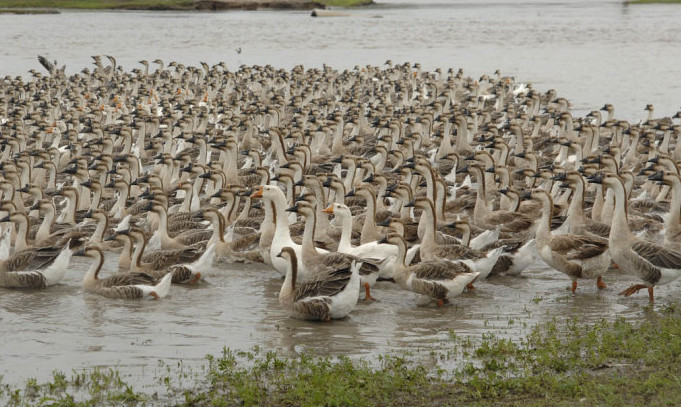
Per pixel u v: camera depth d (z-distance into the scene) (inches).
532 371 636.7
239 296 879.7
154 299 864.9
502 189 1111.0
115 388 622.2
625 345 679.7
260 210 1198.3
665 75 2952.8
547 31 4808.1
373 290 903.1
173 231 1096.8
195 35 4495.6
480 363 662.5
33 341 733.9
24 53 3619.6
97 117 1991.9
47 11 5989.2
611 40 4252.0
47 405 590.9
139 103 2170.3
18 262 903.1
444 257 888.9
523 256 929.5
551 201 896.3
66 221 1149.1
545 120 2027.6
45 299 866.8
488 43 4190.5
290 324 780.0
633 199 1198.9
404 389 605.0
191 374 651.5
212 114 2054.6
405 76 2650.1
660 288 898.1
